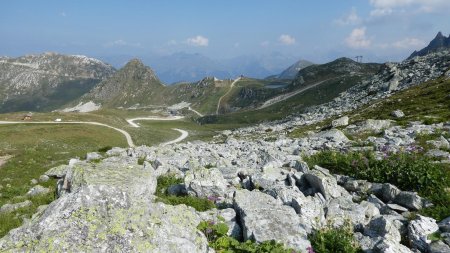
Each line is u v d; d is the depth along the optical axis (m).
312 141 33.00
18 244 7.95
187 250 8.55
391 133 33.00
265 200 12.18
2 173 41.81
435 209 12.20
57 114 156.50
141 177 15.48
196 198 14.44
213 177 15.14
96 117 159.38
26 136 88.81
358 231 11.10
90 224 8.30
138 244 8.14
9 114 148.75
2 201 22.11
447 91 68.62
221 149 33.84
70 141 92.25
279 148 29.14
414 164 15.80
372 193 14.57
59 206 8.70
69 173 16.06
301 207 11.81
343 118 59.22
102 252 7.85
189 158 24.52
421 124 39.44
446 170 16.30
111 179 15.02
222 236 10.12
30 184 27.22
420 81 97.44
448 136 26.31
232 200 13.35
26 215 15.95
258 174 16.80
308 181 15.34
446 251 9.41
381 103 76.94
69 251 7.76
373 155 18.98
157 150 33.88
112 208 8.80
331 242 9.85
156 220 8.91
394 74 114.62
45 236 8.00
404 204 13.12
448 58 108.25
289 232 10.21
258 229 10.27
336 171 18.31
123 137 117.25
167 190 16.53
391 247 9.18
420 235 10.25
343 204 12.69
